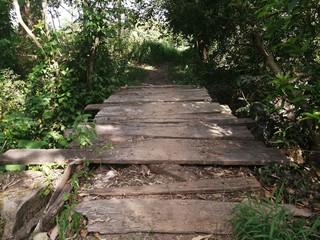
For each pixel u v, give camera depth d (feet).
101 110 16.84
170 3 27.02
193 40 30.71
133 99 19.71
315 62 10.52
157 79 35.24
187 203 8.03
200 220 7.34
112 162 10.19
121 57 30.83
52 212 7.80
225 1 22.04
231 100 24.08
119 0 27.07
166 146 11.48
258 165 10.16
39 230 7.66
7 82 21.44
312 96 7.41
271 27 8.41
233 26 22.99
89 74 20.72
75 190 8.69
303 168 10.65
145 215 7.53
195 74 28.40
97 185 9.22
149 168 10.18
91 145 10.55
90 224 7.21
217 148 11.28
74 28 21.43
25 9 29.01
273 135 13.60
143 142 11.91
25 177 9.85
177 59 42.75
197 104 17.90
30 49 29.78
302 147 11.98
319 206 7.98
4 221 8.17
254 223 6.55
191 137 12.35
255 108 15.66
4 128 13.82
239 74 24.58
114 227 7.12
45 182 9.51
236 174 9.78
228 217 7.45
